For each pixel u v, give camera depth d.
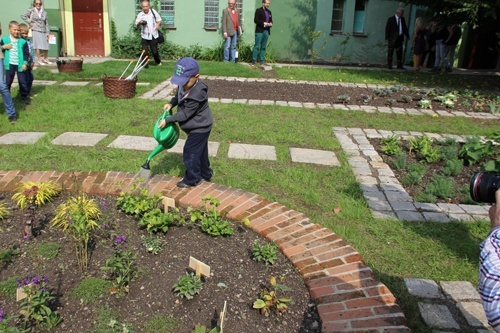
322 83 12.49
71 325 2.85
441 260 3.89
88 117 7.81
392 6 18.06
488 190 2.09
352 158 6.44
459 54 18.83
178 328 2.85
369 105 10.05
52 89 10.01
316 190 5.23
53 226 3.96
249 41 17.77
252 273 3.44
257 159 6.18
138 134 7.01
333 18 18.16
